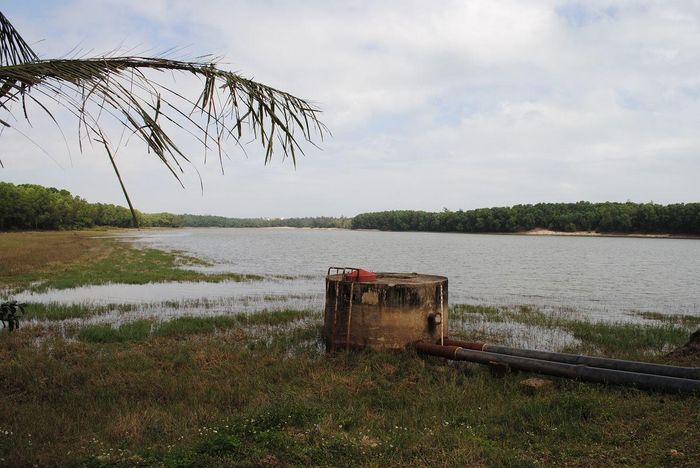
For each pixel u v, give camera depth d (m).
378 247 78.88
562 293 26.25
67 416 7.58
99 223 133.75
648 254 62.12
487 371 10.69
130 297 22.00
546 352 10.48
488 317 18.09
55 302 19.41
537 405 7.94
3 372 9.89
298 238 127.81
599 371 9.09
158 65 3.68
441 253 62.62
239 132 3.84
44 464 5.60
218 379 9.89
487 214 163.75
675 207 124.12
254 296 22.92
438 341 12.34
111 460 5.70
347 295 12.28
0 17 4.11
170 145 3.24
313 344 13.30
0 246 52.09
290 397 8.41
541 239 119.00
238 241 100.69
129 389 9.08
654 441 6.35
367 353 11.88
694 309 21.55
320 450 6.09
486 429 7.14
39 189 106.31
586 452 6.18
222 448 6.00
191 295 23.06
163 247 67.38
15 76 3.17
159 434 6.85
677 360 10.74
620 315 19.52
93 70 3.34
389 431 7.09
